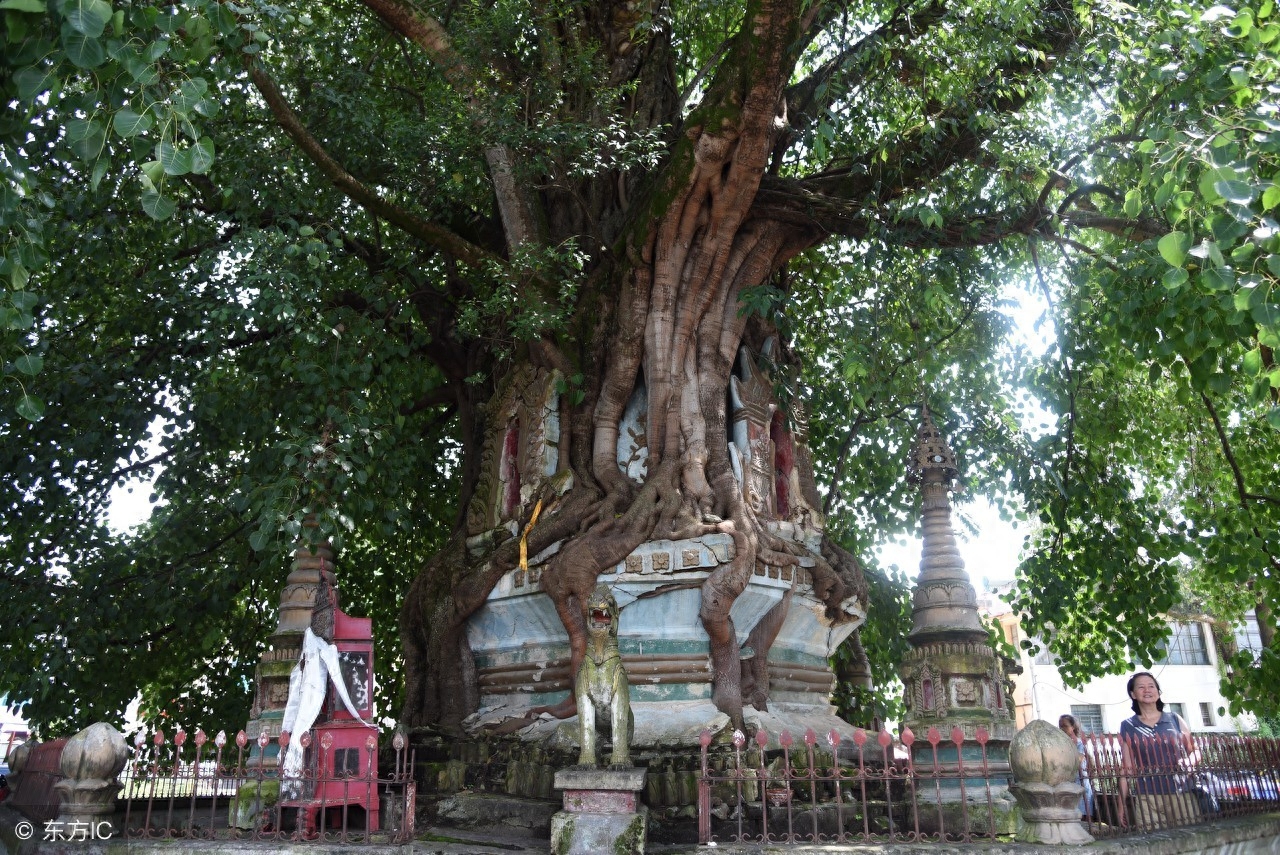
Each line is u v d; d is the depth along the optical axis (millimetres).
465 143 11648
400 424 12562
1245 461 15156
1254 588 15055
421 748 11078
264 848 7355
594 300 12344
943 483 10141
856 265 11547
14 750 10953
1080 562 15094
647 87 13859
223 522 14344
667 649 10445
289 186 12406
